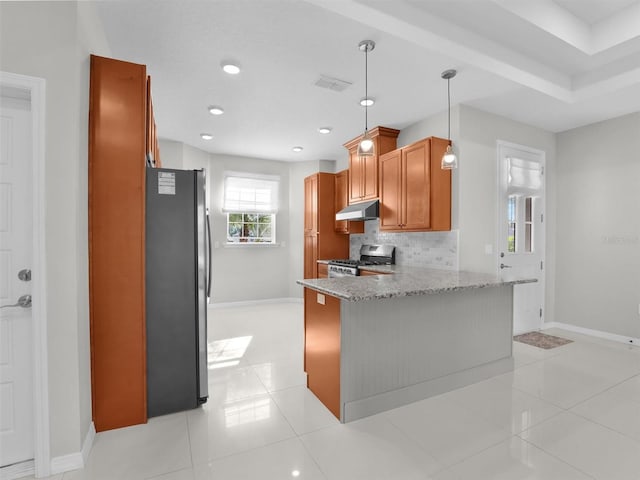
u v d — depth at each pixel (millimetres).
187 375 2117
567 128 3973
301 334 3812
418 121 3789
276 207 5711
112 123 1835
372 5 1818
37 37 1486
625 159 3498
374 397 2080
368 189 4168
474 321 2545
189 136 4410
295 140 4598
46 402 1508
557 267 4121
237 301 5453
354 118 3721
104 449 1708
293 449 1723
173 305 2080
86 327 1729
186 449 1717
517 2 2020
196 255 2137
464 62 2490
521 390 2400
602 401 2229
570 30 2328
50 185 1516
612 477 1506
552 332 3889
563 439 1803
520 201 3789
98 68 1808
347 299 1776
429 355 2324
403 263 4133
